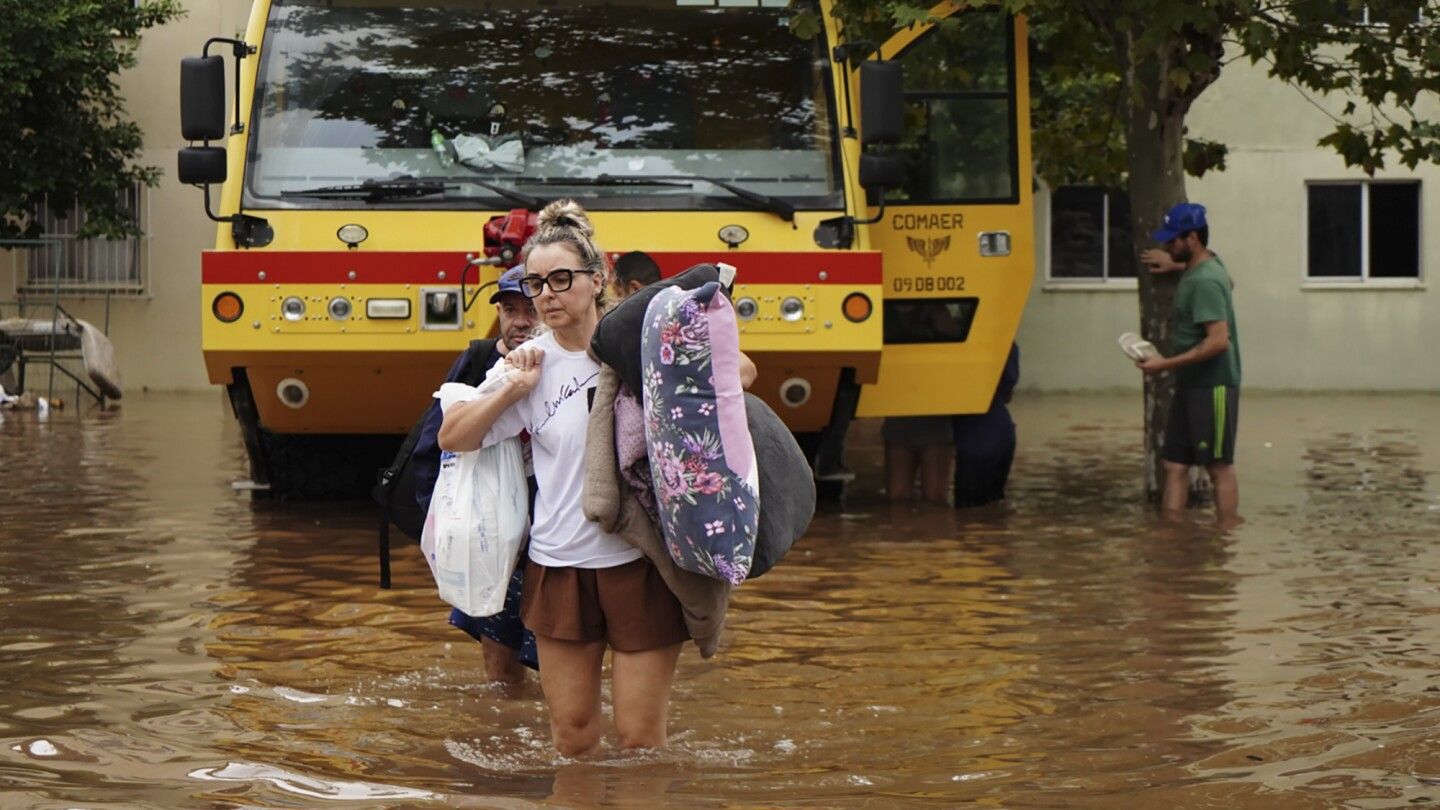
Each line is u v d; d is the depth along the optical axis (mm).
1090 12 12930
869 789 5305
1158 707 6395
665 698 5738
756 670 7133
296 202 11234
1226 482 12258
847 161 11555
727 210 11406
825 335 11203
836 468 12586
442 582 5746
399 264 11031
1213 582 9219
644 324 5367
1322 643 7559
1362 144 13977
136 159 27562
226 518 11742
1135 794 5211
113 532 11039
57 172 26078
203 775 5402
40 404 22859
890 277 12336
